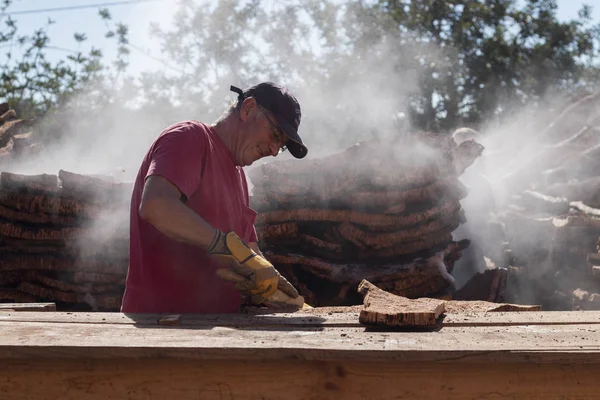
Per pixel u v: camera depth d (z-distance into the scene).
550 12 17.56
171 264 2.79
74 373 1.93
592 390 1.87
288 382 1.89
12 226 4.05
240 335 2.04
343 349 1.83
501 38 16.77
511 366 1.87
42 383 1.94
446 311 2.65
